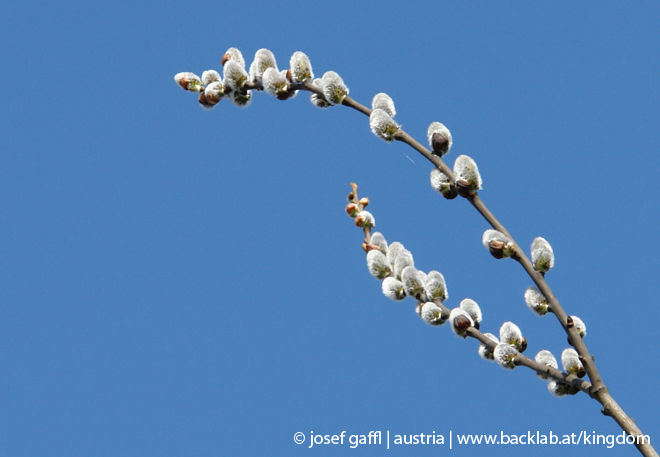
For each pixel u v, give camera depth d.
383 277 6.45
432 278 6.21
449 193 6.11
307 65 6.73
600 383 5.62
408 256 6.45
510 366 5.90
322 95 6.59
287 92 6.73
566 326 5.73
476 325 6.23
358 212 7.06
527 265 5.85
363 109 6.47
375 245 6.77
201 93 7.14
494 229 5.95
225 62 7.21
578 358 5.87
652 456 5.35
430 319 6.07
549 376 5.91
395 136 6.22
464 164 5.95
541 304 5.82
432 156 6.15
